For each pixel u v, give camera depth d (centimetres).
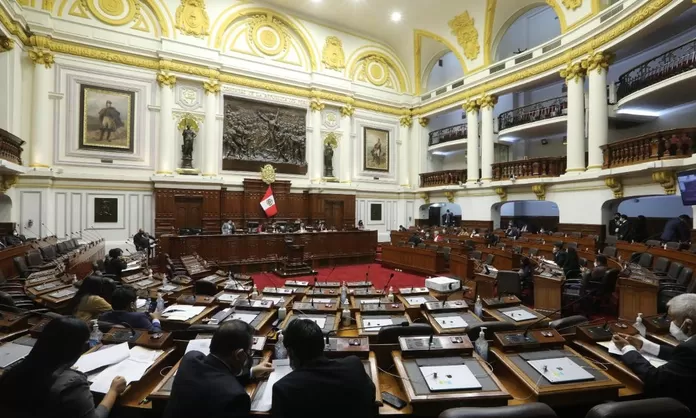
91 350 262
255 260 1191
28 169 1092
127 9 1268
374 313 400
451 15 1595
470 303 464
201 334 303
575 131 1196
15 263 677
